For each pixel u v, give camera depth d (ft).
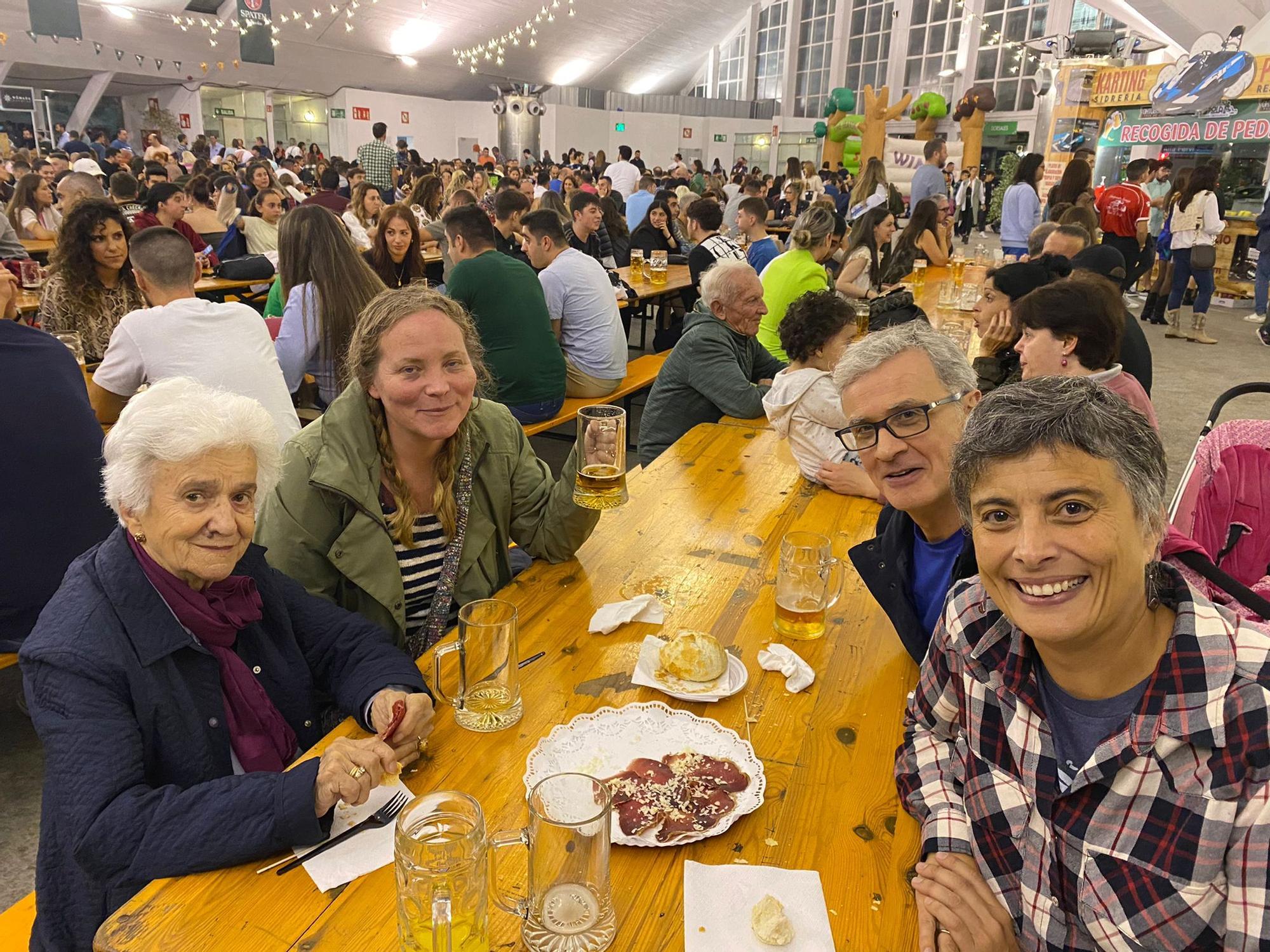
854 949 2.96
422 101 79.87
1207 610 2.83
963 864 3.22
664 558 6.10
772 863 3.34
